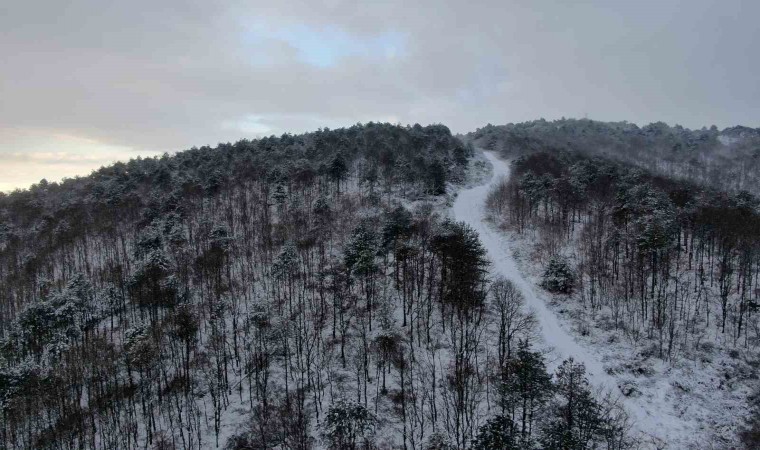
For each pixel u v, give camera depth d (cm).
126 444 5266
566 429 4166
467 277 6969
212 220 10094
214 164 13600
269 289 7944
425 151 14825
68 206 11956
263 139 16275
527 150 17425
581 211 10350
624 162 15688
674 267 7800
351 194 11669
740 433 5056
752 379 5694
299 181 11731
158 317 7375
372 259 7244
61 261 9406
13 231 11006
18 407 5391
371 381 6034
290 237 9162
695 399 5516
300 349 6256
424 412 5506
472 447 4441
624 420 5169
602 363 6100
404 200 11538
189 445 5097
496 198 11919
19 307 7975
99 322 7488
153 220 10319
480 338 6531
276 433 5278
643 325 6631
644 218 7725
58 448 5169
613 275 7725
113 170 15062
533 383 4494
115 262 9262
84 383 5988
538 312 7194
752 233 7456
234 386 6078
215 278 7988
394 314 7200
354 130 16612
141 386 5606
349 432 4925
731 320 6538
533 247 9181
